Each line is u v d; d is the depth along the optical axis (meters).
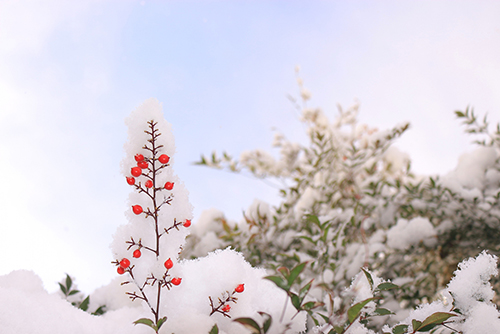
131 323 0.65
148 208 0.60
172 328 0.62
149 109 0.62
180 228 0.62
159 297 0.61
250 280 0.68
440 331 0.68
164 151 0.62
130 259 0.61
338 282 1.18
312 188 1.77
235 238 1.51
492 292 0.67
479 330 0.65
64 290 0.93
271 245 1.54
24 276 0.75
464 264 0.69
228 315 0.63
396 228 1.41
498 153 1.67
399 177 1.95
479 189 1.53
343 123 2.38
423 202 1.55
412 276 1.34
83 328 0.67
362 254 1.29
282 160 2.29
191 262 0.70
